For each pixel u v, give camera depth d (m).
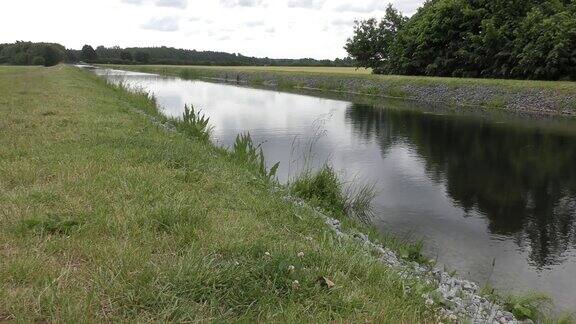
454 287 6.08
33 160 7.29
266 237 5.21
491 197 11.27
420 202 10.74
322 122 23.16
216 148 12.12
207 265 3.98
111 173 6.81
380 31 54.66
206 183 7.16
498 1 37.66
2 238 4.34
